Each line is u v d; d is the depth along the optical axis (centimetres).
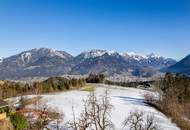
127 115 8381
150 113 9100
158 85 12250
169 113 9344
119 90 15188
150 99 11844
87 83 18412
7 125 5831
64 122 6975
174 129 7681
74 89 14625
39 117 6500
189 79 12800
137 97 12762
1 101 6338
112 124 6706
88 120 6444
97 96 11950
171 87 11312
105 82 19988
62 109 8638
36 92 11900
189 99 11088
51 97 11081
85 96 11800
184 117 9381
